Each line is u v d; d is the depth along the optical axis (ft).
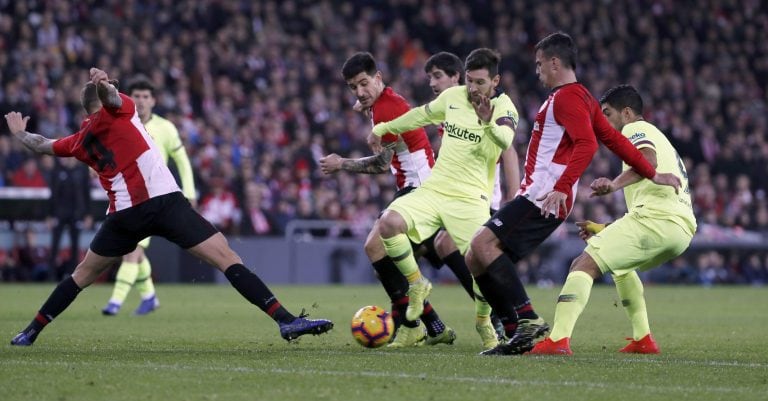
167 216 90.63
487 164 102.27
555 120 87.20
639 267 94.07
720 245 301.63
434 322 105.09
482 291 91.15
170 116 270.26
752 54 395.34
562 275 286.66
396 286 102.94
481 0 369.71
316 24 340.59
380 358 86.89
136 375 74.23
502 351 89.81
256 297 90.07
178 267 258.16
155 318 142.00
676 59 380.99
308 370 77.71
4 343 98.73
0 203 238.68
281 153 286.05
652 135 93.76
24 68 269.44
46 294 190.29
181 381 71.36
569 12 377.09
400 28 342.03
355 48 336.70
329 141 297.33
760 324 141.18
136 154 90.63
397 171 109.81
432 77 108.78
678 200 92.89
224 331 119.03
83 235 243.40
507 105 95.09
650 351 97.25
